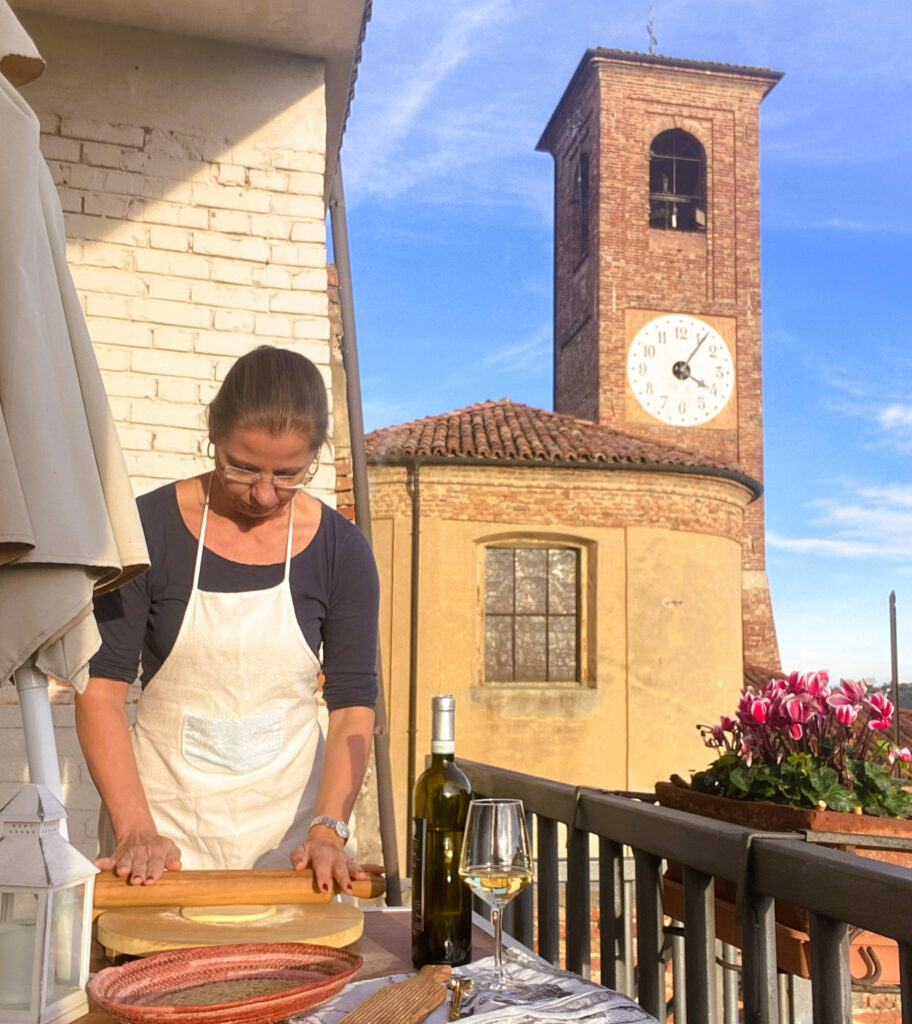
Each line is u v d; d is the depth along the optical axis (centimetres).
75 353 150
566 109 2561
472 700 1252
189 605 173
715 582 1357
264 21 390
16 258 134
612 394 2233
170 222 392
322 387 171
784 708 221
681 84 2359
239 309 395
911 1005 113
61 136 383
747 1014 143
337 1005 115
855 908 121
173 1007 99
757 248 2334
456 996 115
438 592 1261
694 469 1332
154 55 398
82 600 134
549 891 215
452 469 1285
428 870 134
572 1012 111
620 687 1291
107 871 140
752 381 2286
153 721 176
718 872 150
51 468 131
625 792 241
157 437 381
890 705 222
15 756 335
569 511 1309
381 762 509
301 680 179
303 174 408
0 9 150
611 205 2297
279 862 175
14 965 102
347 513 527
